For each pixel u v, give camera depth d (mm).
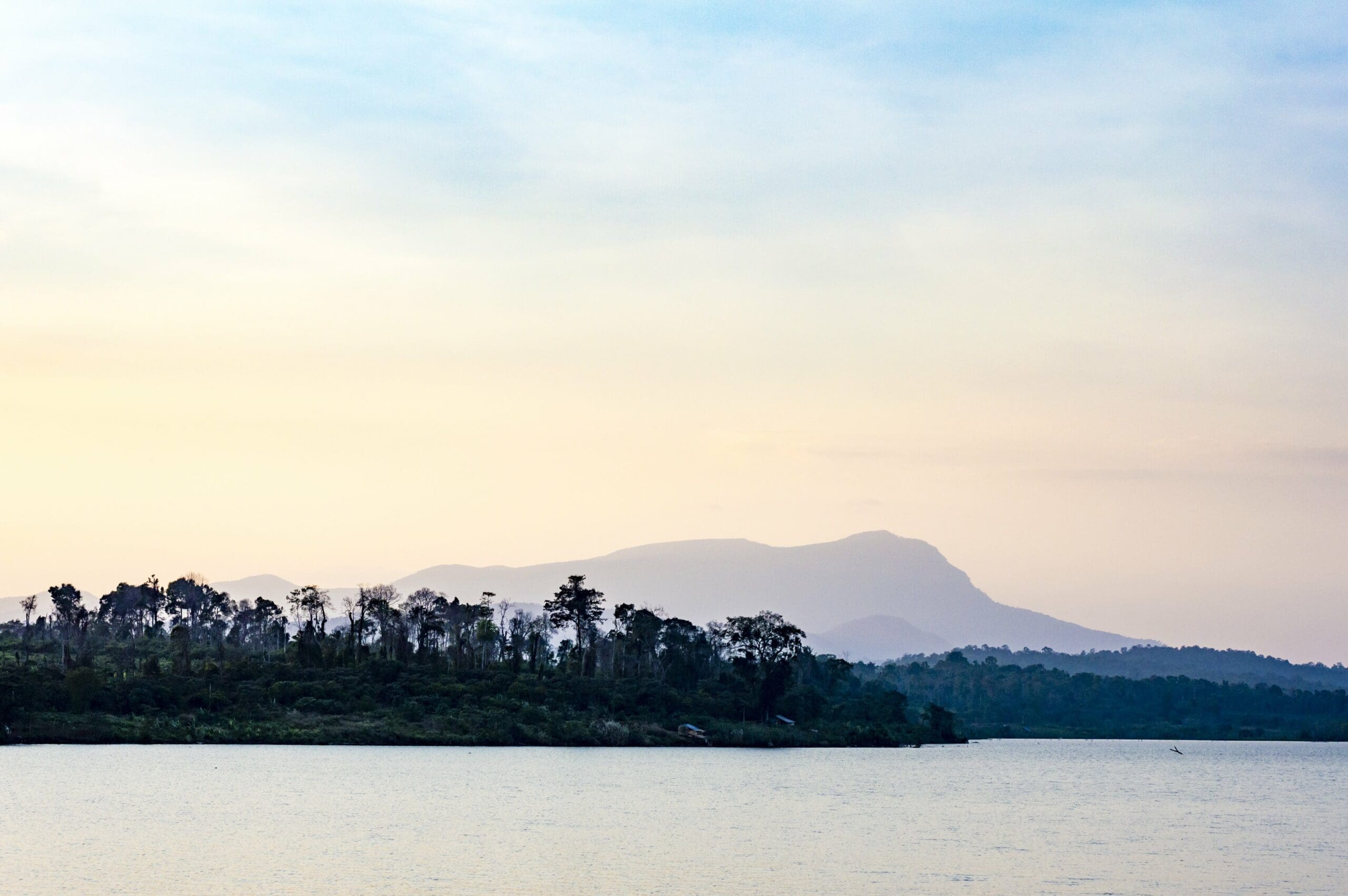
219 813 101438
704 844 93750
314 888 73062
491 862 82875
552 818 106125
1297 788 165375
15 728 163250
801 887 77875
